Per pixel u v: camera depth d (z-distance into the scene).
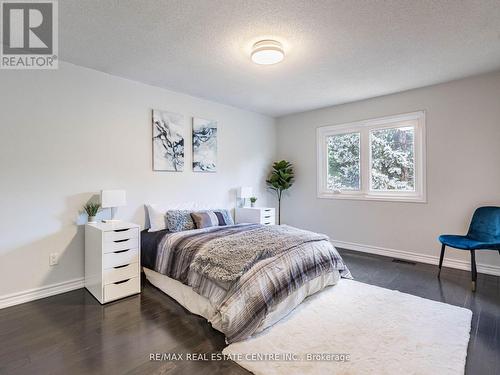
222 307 1.97
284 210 5.31
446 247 3.53
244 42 2.42
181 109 3.83
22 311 2.34
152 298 2.63
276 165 5.01
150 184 3.48
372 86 3.59
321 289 2.73
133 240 2.70
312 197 4.88
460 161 3.39
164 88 3.62
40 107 2.62
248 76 3.22
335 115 4.54
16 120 2.49
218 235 2.80
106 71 3.04
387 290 2.75
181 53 2.63
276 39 2.36
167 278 2.71
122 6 1.91
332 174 4.71
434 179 3.59
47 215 2.67
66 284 2.79
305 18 2.06
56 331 2.03
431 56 2.71
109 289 2.52
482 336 1.95
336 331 2.01
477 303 2.47
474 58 2.77
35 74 2.60
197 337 1.97
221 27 2.18
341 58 2.74
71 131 2.82
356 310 2.33
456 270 3.37
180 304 2.49
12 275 2.47
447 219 3.51
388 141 4.08
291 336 1.95
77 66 2.87
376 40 2.39
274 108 4.69
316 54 2.65
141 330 2.05
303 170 5.00
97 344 1.87
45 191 2.65
